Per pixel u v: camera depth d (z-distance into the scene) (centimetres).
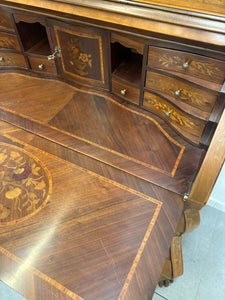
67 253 91
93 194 106
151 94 133
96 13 114
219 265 166
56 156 121
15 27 148
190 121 119
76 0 117
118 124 134
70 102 147
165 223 98
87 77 150
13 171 115
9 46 161
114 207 102
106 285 84
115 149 123
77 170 115
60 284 85
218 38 95
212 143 84
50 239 94
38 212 101
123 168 115
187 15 99
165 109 131
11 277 87
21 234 96
